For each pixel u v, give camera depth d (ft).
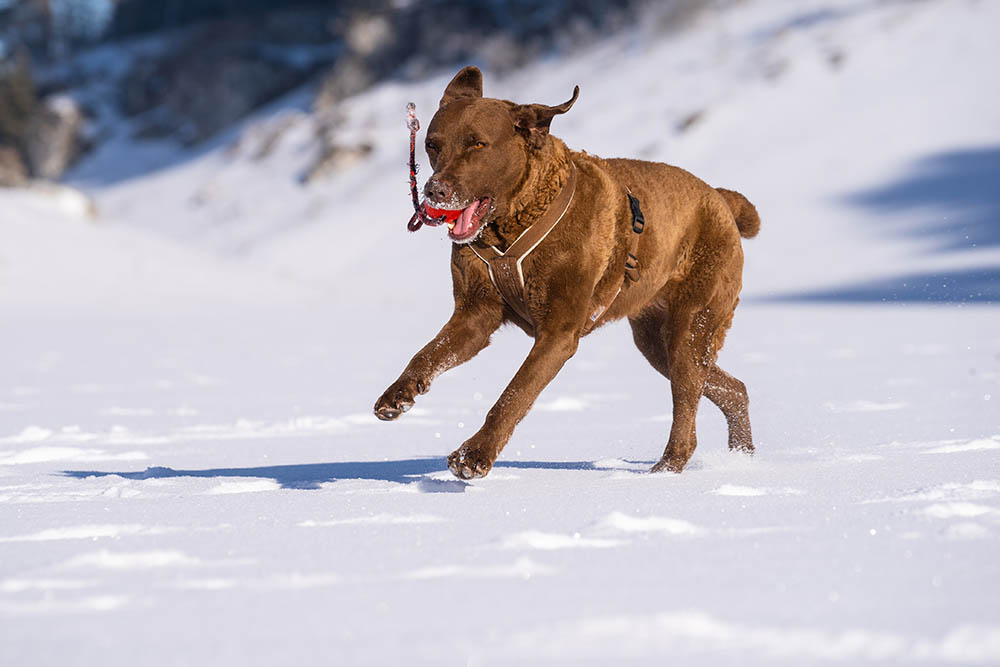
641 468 26.53
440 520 18.81
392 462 28.66
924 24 279.90
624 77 311.06
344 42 445.78
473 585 14.01
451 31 380.78
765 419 37.32
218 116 431.84
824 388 47.57
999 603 12.78
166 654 11.43
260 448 32.68
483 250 23.62
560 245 23.62
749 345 78.95
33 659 11.31
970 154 229.86
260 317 142.61
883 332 89.76
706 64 300.40
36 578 14.78
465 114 22.89
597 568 14.83
